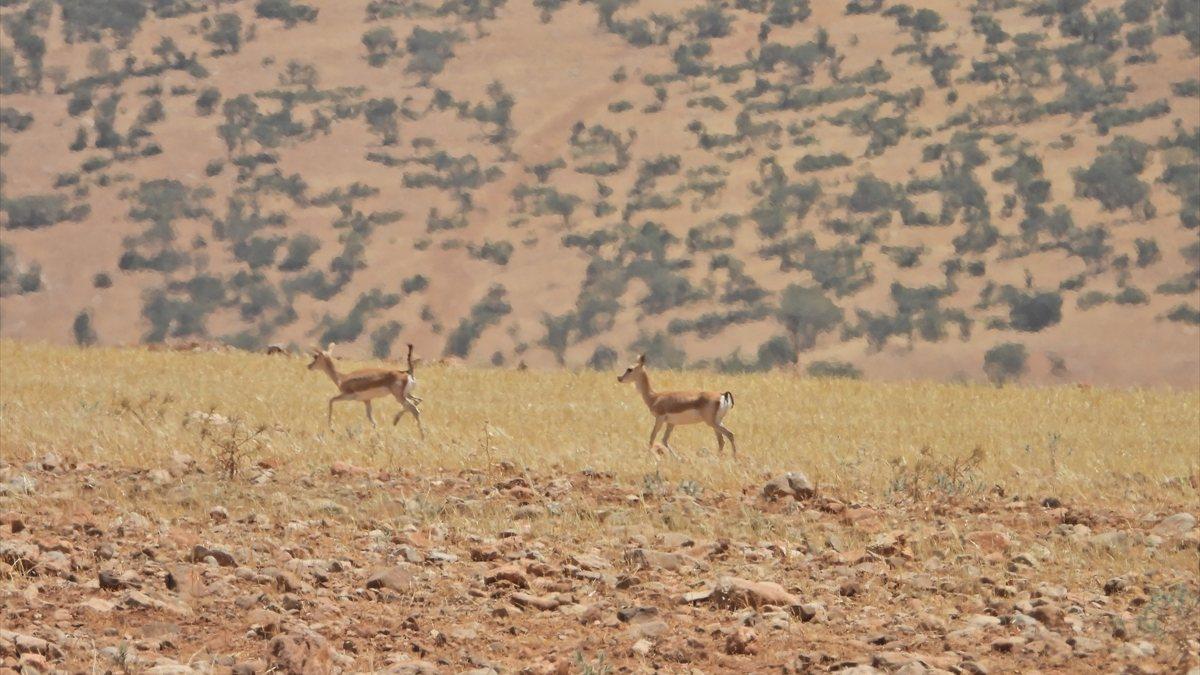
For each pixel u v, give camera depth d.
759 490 53.69
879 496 53.16
